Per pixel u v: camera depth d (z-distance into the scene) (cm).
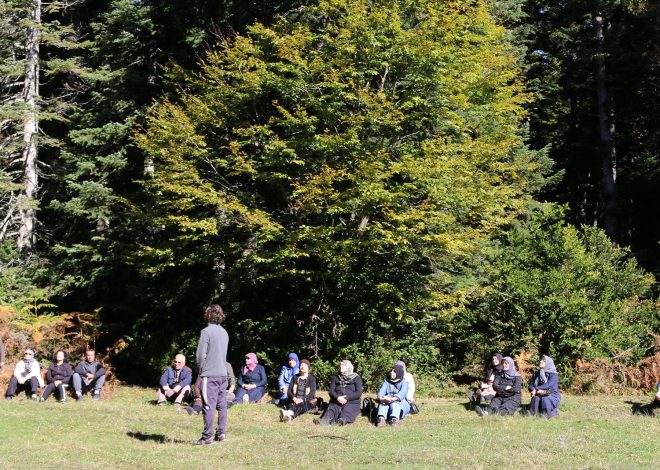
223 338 852
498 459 781
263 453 819
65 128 2531
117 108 2019
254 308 1819
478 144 1432
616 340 1492
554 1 2911
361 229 1446
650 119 2716
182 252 1659
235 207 1382
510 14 2241
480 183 1429
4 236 2167
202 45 1948
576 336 1484
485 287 1563
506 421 1086
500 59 1513
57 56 2517
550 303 1481
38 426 1012
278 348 1605
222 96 1522
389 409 1107
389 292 1493
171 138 1467
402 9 1470
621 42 2703
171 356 1767
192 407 1209
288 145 1404
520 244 1645
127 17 1997
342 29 1391
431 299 1473
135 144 1916
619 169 2989
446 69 1409
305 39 1438
